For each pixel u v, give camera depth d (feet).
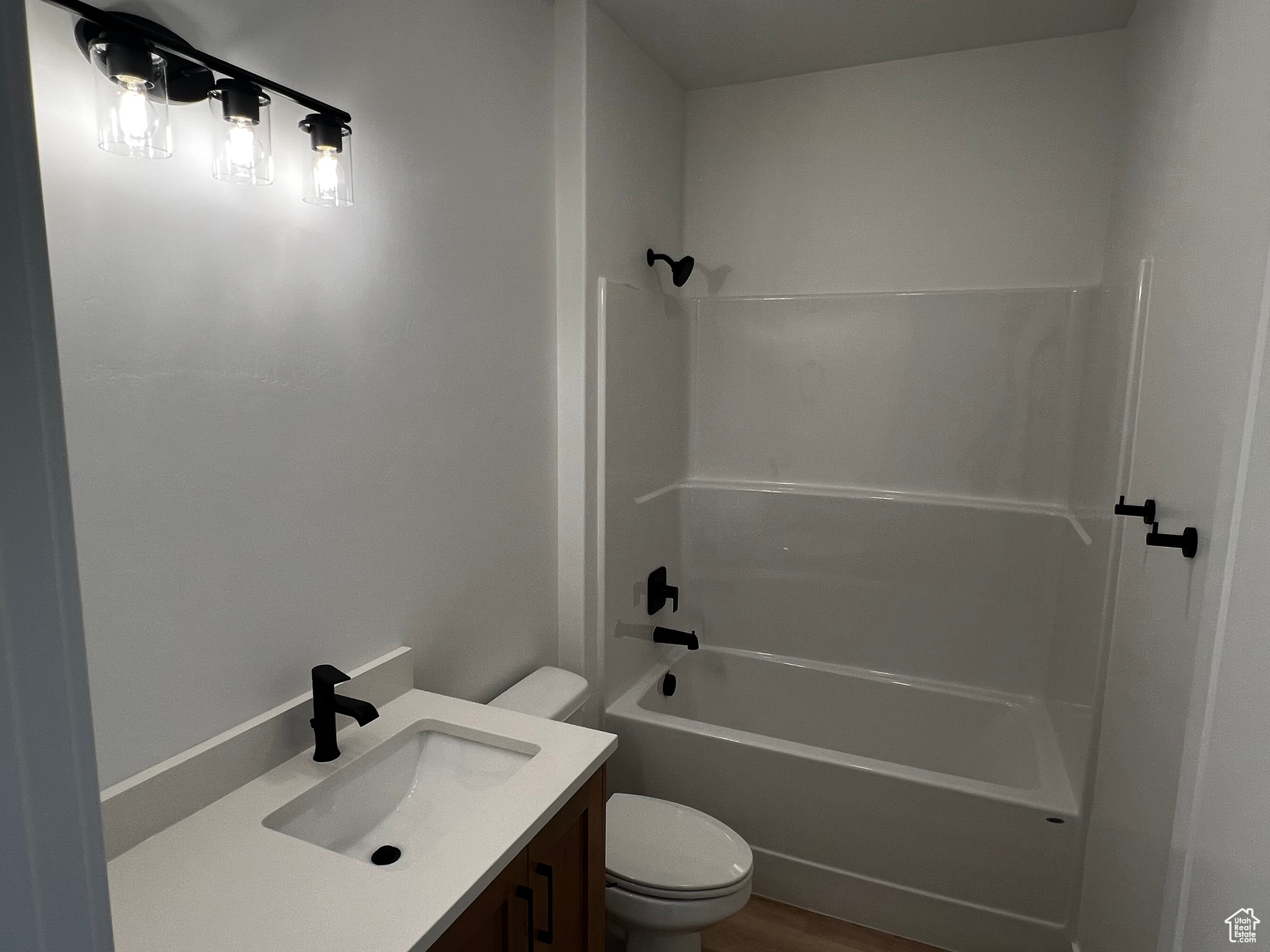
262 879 3.36
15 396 1.00
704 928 5.57
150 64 3.08
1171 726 4.00
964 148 8.31
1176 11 5.23
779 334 9.25
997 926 6.45
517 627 6.82
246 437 4.04
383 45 4.83
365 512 4.91
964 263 8.45
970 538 8.43
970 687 8.61
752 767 7.16
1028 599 8.24
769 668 9.34
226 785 3.99
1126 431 5.63
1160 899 4.00
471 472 6.01
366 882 3.36
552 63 6.86
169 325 3.58
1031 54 7.95
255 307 4.04
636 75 7.92
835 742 9.06
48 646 1.06
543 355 6.97
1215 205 3.87
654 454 8.74
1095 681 6.00
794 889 7.14
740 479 9.63
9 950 1.04
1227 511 3.20
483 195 5.96
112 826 3.45
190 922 3.09
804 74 8.82
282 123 4.11
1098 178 7.82
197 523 3.80
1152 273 5.43
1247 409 2.99
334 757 4.39
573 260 7.04
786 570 9.29
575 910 4.53
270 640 4.27
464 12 5.61
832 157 8.84
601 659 7.62
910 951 6.62
